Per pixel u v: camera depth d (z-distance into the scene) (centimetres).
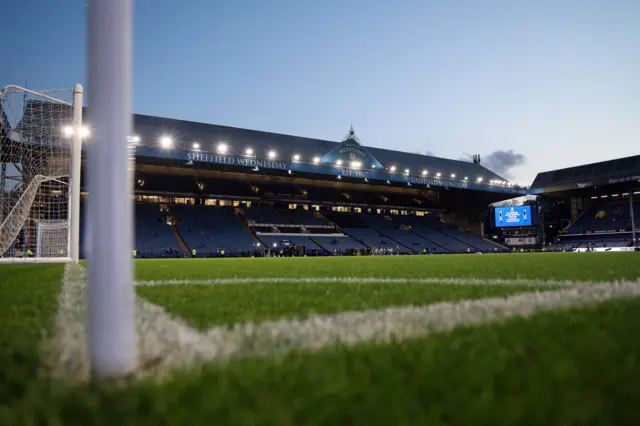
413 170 4672
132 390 103
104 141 115
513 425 82
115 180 115
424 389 100
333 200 4750
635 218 4644
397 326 172
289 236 4025
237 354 134
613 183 4444
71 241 1099
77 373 115
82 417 91
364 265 905
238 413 89
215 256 3475
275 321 195
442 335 154
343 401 94
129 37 123
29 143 1195
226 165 3419
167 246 3419
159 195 3953
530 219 4759
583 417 84
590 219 5041
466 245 4712
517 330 159
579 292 276
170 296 307
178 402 96
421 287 354
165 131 3597
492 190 4609
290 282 434
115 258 113
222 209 4191
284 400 95
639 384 100
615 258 981
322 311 224
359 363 120
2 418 92
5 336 169
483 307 220
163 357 130
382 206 5006
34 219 1456
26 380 115
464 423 83
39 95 1064
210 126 4009
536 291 298
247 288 368
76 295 320
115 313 113
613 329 157
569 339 143
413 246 4428
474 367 115
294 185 4662
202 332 173
